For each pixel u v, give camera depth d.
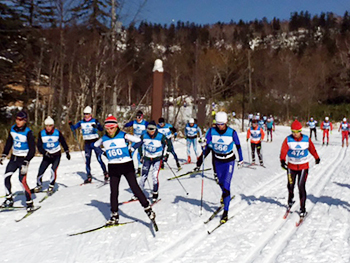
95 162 10.07
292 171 4.98
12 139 5.39
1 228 4.58
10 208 5.38
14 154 5.48
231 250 3.65
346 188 6.68
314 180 7.69
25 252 3.72
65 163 9.80
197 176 8.18
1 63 19.17
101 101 17.94
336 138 22.56
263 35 90.12
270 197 6.02
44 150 6.36
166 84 29.78
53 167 6.42
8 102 20.95
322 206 5.36
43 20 15.30
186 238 3.99
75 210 5.38
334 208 5.23
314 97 43.78
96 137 7.44
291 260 3.35
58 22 14.77
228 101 40.56
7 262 3.46
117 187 4.52
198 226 4.44
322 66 45.53
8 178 5.47
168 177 8.07
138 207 5.41
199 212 5.05
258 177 8.02
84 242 3.98
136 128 8.32
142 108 21.14
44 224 4.72
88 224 4.66
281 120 41.97
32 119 19.12
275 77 43.66
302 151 4.82
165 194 6.26
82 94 15.68
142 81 24.06
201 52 32.22
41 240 4.09
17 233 4.37
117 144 4.39
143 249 3.72
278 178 7.93
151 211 4.28
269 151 14.34
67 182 7.74
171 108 31.75
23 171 5.13
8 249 3.82
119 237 4.11
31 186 7.30
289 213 5.02
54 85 16.03
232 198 5.90
